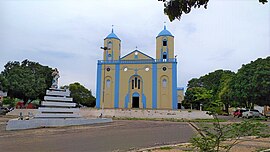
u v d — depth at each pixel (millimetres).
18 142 12469
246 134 7012
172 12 6512
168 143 12516
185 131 18516
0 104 47688
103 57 53188
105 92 51625
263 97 36875
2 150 10273
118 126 22750
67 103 23719
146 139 14016
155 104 49938
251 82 37594
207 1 6359
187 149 10227
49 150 10438
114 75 51938
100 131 18094
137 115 39312
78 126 21781
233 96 41938
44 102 21891
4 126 20312
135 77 51812
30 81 45000
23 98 46750
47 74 49281
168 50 51688
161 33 52406
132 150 10500
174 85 49812
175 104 49250
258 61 39500
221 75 66375
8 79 43312
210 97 9992
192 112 37812
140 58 52500
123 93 51469
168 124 25797
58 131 17656
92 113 40250
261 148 10273
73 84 65188
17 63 48875
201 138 7105
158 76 50625
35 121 19484
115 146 11570
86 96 65375
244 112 38875
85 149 10773
